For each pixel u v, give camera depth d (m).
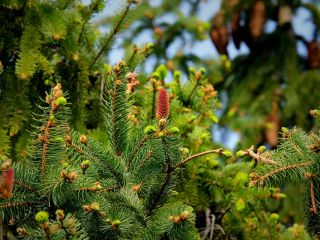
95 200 1.31
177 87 1.76
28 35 1.69
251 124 2.80
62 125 1.32
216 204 1.75
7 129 1.68
